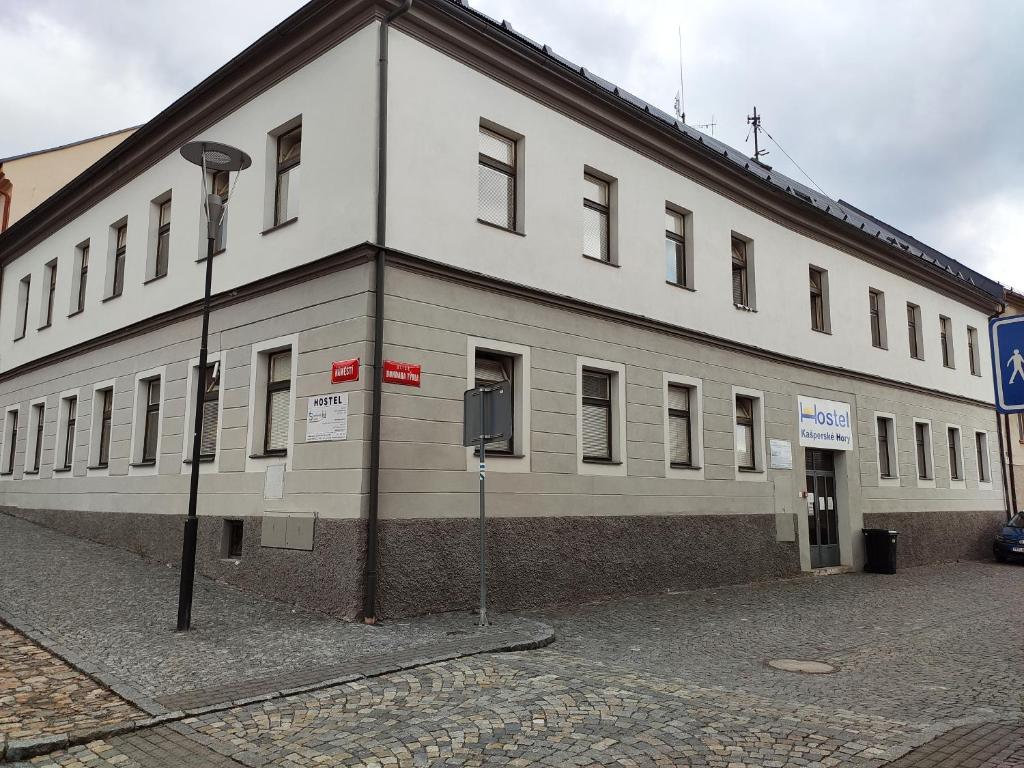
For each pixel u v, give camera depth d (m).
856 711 6.36
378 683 6.80
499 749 5.25
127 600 9.98
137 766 5.04
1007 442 26.72
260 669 7.14
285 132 12.06
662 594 13.30
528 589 11.35
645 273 14.13
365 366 9.87
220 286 12.59
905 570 19.47
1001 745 5.45
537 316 12.09
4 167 23.39
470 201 11.38
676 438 14.55
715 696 6.54
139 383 14.55
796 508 16.95
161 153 14.79
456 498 10.60
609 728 5.65
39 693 6.39
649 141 14.39
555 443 12.08
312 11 11.10
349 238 10.42
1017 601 13.66
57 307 18.20
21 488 18.72
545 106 12.72
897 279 21.92
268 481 10.99
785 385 17.22
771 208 17.33
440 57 11.26
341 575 9.62
